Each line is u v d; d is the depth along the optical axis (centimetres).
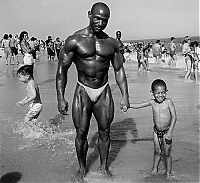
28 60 1428
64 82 481
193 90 1216
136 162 544
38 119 816
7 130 724
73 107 482
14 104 992
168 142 487
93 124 770
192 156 563
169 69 2205
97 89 479
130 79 1608
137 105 502
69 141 654
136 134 691
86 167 525
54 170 514
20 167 527
